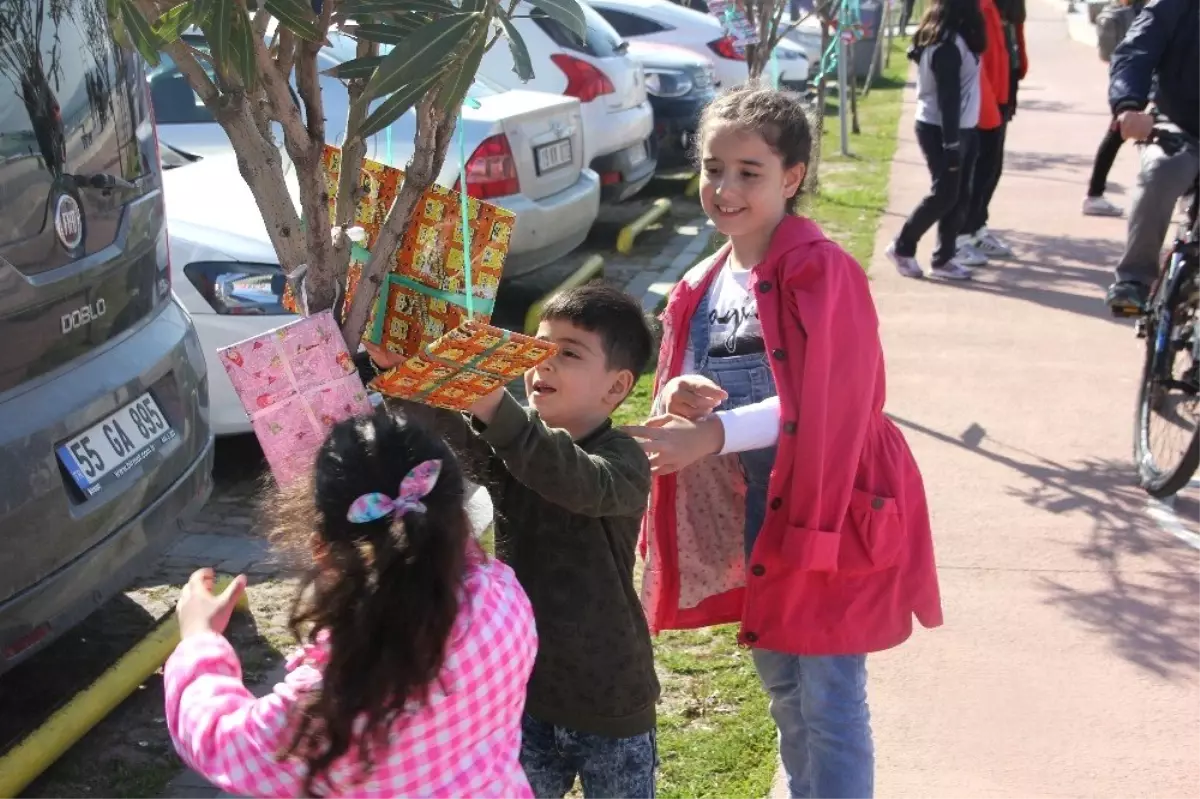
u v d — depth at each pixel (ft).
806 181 8.41
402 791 5.72
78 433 10.59
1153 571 14.44
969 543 15.16
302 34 5.77
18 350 10.07
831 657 8.42
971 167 26.35
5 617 9.59
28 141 10.28
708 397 7.93
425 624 5.47
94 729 11.73
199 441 12.67
